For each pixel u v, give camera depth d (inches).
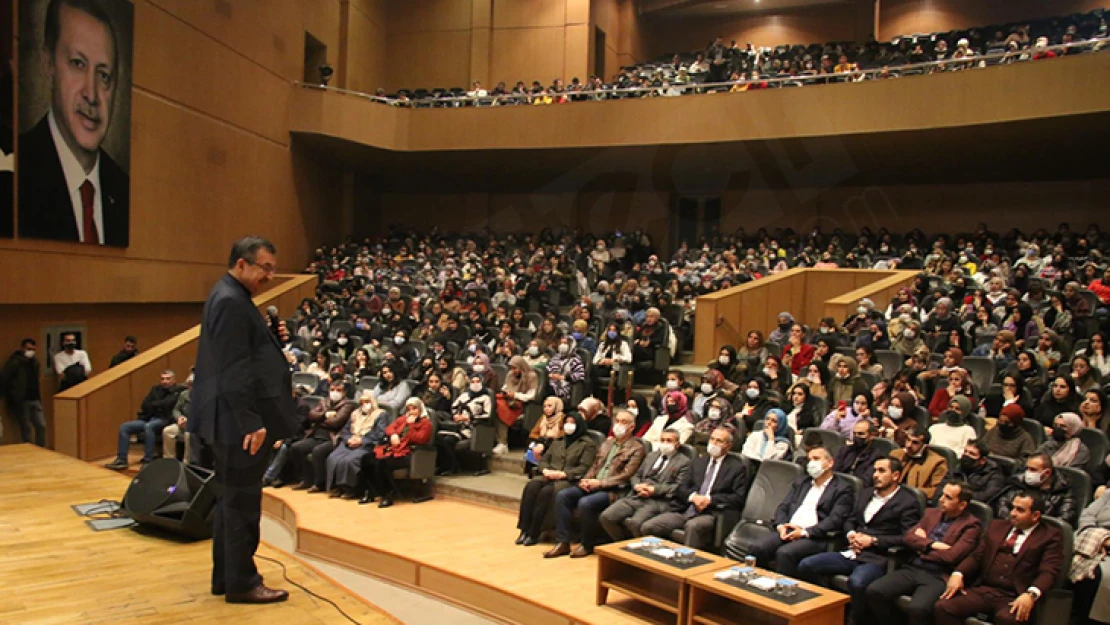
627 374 374.0
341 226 738.8
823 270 475.5
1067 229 522.9
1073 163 551.8
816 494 218.2
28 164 402.0
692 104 576.4
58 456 285.1
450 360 377.7
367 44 790.5
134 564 158.7
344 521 281.9
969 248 498.0
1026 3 789.9
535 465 301.7
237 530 136.5
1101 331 336.5
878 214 605.9
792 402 292.2
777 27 882.1
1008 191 584.4
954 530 189.5
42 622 126.3
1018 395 266.4
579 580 229.8
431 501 315.3
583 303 443.8
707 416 291.7
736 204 616.4
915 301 403.5
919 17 833.5
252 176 598.9
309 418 339.0
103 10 447.2
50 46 413.4
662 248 630.5
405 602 229.3
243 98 585.9
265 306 546.9
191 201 532.1
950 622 177.3
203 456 339.3
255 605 138.2
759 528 224.4
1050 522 177.8
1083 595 182.1
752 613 193.6
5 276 392.2
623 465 262.1
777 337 390.3
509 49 804.6
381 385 361.4
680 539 230.5
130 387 403.2
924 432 222.2
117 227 462.9
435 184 757.9
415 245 703.1
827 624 177.6
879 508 204.5
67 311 440.8
